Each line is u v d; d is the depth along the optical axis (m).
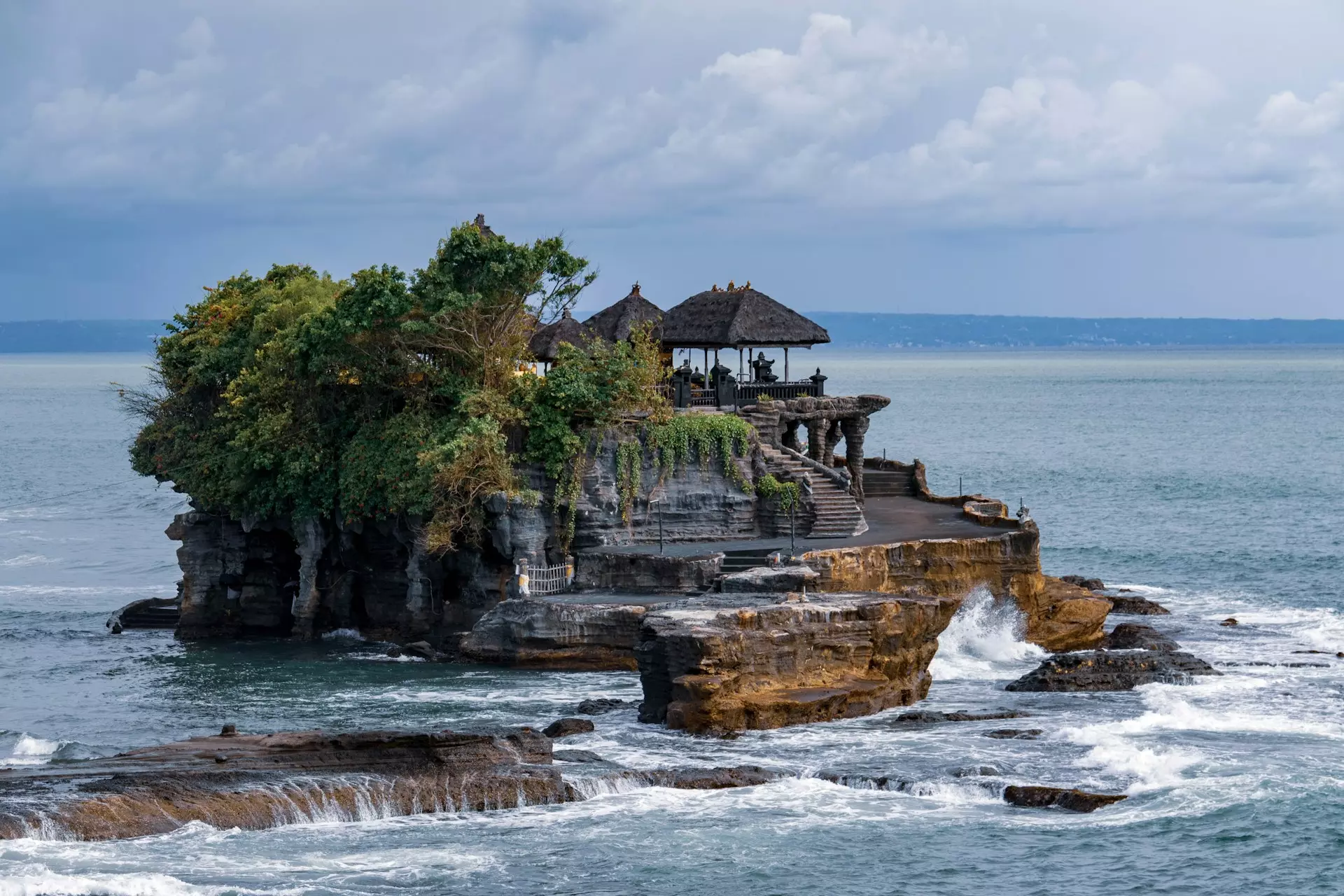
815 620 60.56
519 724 59.16
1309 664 68.31
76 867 44.00
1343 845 46.47
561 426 75.50
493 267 76.50
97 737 58.34
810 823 48.69
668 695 58.28
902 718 58.72
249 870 44.38
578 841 47.19
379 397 80.75
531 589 72.94
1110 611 83.00
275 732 58.78
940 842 47.38
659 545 75.69
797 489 78.00
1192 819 48.59
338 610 81.06
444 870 44.94
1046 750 54.88
